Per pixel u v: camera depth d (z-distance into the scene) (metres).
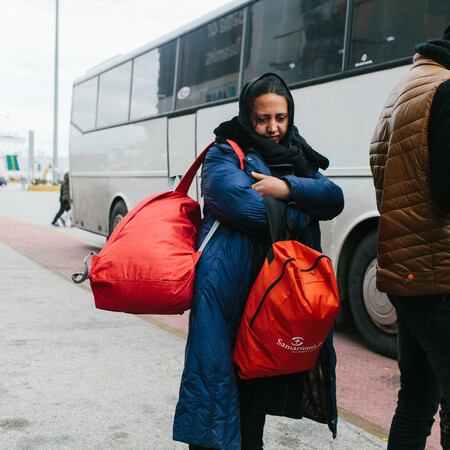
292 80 5.80
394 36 4.78
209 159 2.19
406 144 1.88
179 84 7.96
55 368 3.99
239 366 2.06
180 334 5.07
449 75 1.84
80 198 11.53
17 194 36.97
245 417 2.18
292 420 3.29
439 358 1.90
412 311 1.93
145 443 2.92
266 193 2.10
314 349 2.02
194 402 2.00
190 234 2.22
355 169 5.01
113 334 4.96
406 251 1.89
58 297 6.39
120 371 3.99
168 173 8.12
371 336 4.91
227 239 2.12
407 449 2.09
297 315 1.92
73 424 3.10
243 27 6.70
